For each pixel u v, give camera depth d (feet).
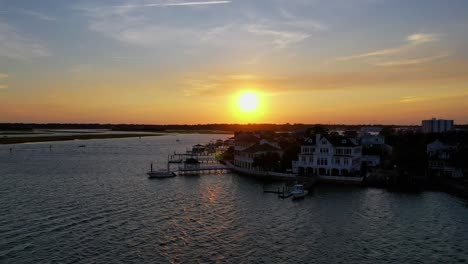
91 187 339.36
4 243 186.60
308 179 367.66
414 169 406.00
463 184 339.36
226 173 453.17
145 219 232.94
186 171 458.50
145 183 370.73
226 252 181.27
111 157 637.30
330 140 401.90
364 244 194.08
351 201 289.74
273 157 447.83
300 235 206.90
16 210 248.11
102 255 174.29
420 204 280.10
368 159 445.78
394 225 226.38
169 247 186.19
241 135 538.47
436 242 198.08
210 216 242.99
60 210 250.16
